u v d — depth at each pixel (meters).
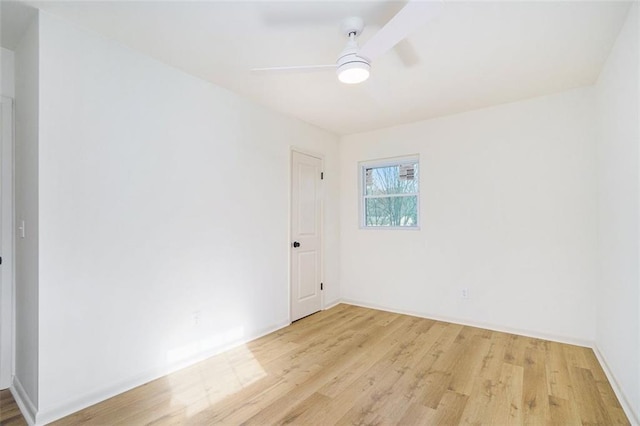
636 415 1.82
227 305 2.92
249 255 3.16
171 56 2.37
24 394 2.01
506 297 3.31
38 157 1.84
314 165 4.10
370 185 4.39
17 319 2.21
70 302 1.95
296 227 3.78
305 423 1.84
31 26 1.94
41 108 1.84
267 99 3.19
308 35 2.10
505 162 3.32
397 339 3.12
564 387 2.22
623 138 2.07
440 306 3.72
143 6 1.80
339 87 2.90
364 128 4.20
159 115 2.43
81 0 1.75
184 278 2.58
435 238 3.76
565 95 3.01
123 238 2.21
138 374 2.26
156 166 2.40
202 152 2.73
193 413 1.93
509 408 1.98
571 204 2.98
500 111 3.35
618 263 2.19
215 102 2.85
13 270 2.25
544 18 1.90
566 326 3.00
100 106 2.10
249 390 2.19
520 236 3.24
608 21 1.94
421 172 3.87
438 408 1.98
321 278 4.19
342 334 3.27
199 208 2.71
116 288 2.16
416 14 1.50
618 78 2.13
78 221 1.99
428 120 3.82
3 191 2.23
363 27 1.99
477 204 3.48
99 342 2.07
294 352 2.83
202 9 1.83
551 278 3.07
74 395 1.96
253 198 3.22
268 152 3.41
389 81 2.77
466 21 1.92
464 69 2.55
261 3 1.78
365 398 2.09
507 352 2.79
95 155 2.07
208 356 2.72
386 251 4.14
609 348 2.40
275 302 3.45
